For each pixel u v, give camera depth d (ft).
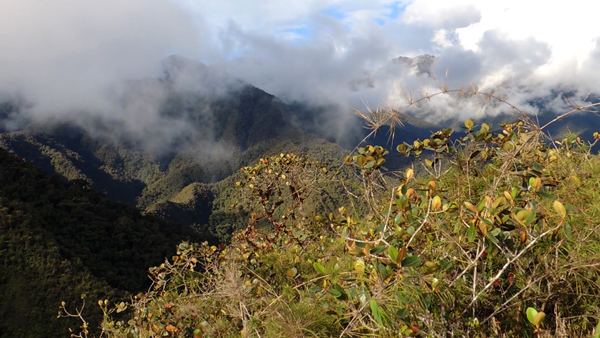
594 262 6.21
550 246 6.66
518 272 6.78
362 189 10.21
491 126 9.85
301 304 8.50
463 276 6.77
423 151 10.31
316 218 10.39
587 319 6.16
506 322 6.47
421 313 6.20
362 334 6.79
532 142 8.25
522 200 6.96
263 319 9.13
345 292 6.89
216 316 11.43
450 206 7.15
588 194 8.34
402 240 7.45
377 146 9.00
